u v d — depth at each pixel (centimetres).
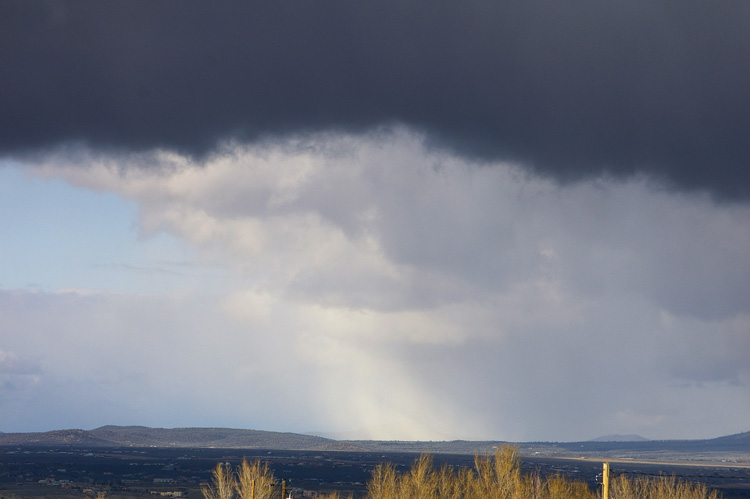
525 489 10244
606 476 5184
